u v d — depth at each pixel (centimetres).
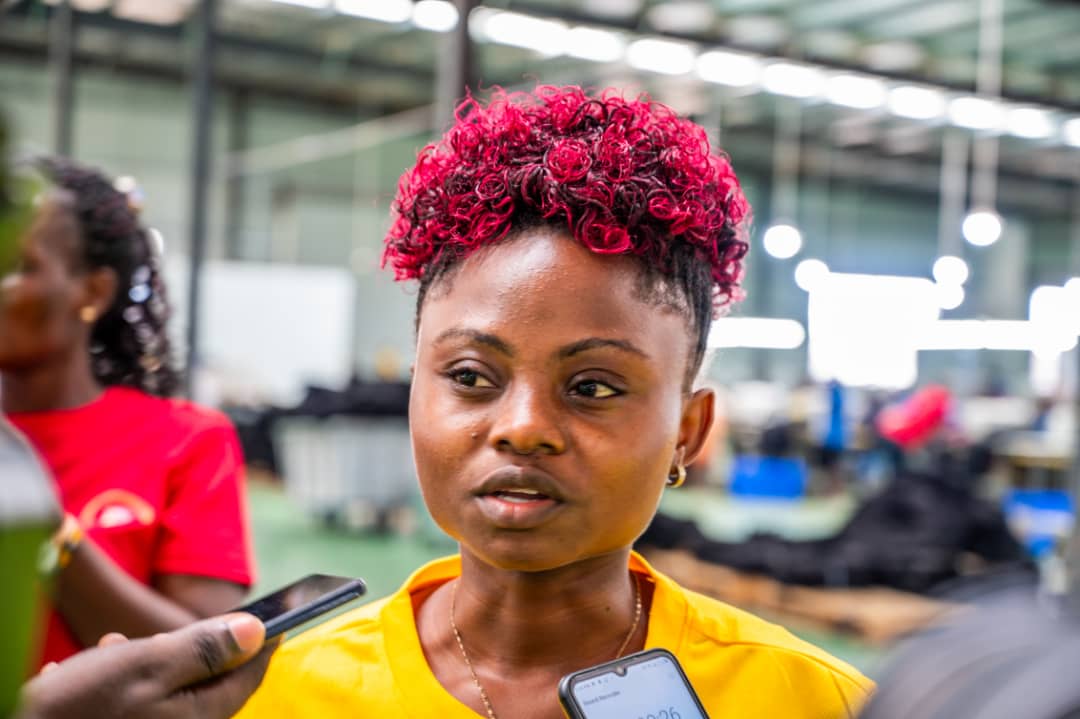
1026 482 642
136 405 126
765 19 731
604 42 716
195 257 615
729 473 812
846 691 74
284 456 912
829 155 933
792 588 401
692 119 80
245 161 1216
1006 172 872
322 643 76
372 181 1120
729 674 73
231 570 124
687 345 67
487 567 70
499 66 722
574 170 63
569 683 60
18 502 24
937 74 731
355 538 679
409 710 70
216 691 62
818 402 883
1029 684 28
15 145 23
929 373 927
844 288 943
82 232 120
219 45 1069
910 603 382
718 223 70
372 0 896
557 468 62
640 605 74
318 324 1123
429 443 65
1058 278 891
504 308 62
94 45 1081
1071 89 705
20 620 24
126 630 112
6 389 122
